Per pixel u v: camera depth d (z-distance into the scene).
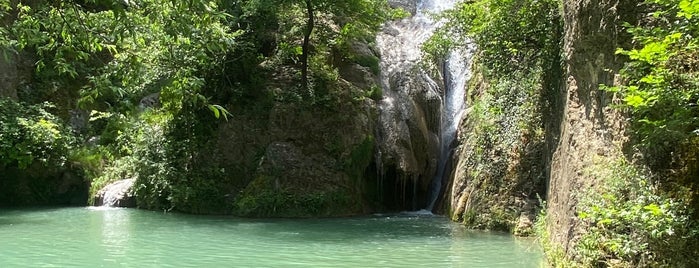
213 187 18.42
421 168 19.67
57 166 20.48
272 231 14.00
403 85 20.53
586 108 8.86
